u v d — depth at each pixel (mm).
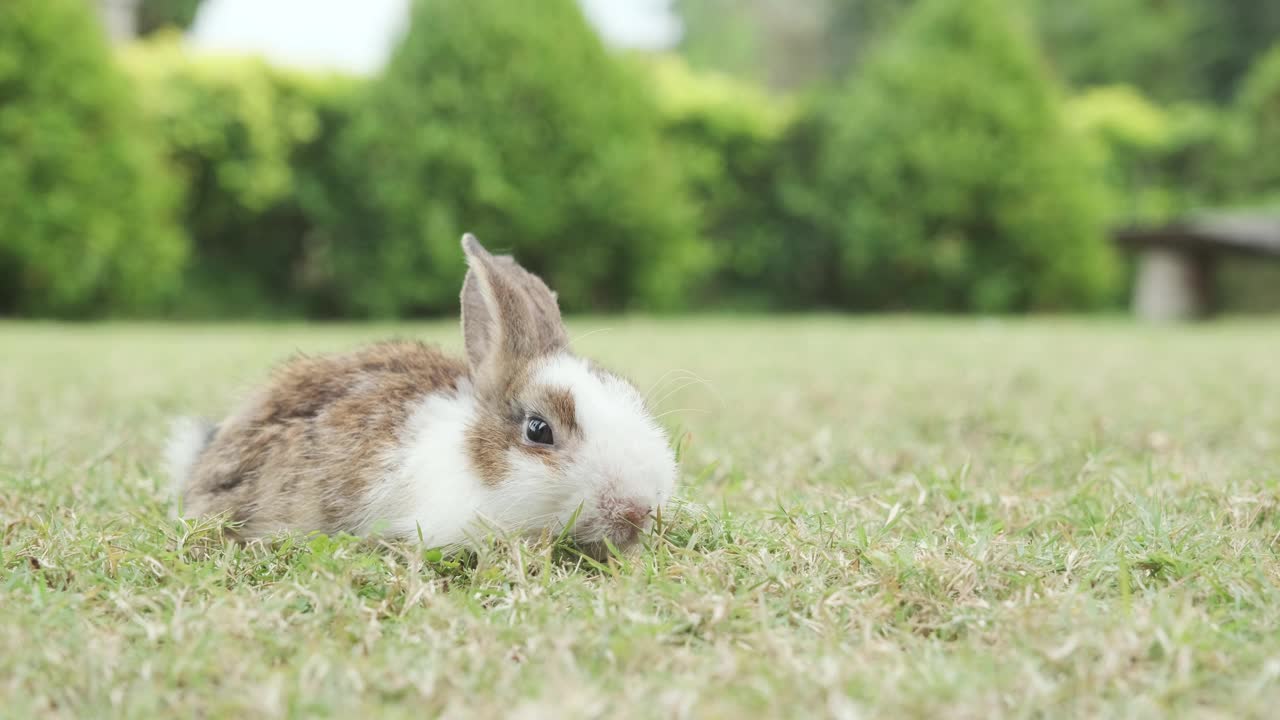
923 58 4867
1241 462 1041
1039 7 7727
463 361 931
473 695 662
